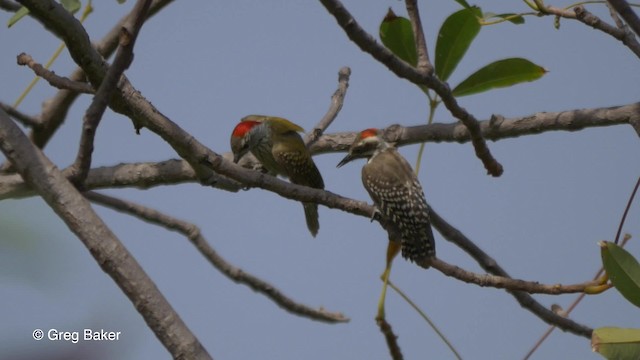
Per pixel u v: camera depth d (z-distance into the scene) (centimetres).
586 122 1258
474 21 1034
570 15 1068
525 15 1058
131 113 949
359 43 900
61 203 777
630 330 773
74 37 912
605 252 820
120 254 754
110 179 1263
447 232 1229
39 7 884
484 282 935
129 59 868
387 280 985
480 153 1083
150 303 741
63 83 970
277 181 982
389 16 1032
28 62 979
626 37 1084
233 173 969
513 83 1078
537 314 1095
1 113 816
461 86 1080
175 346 732
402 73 940
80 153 916
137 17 851
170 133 955
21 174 793
